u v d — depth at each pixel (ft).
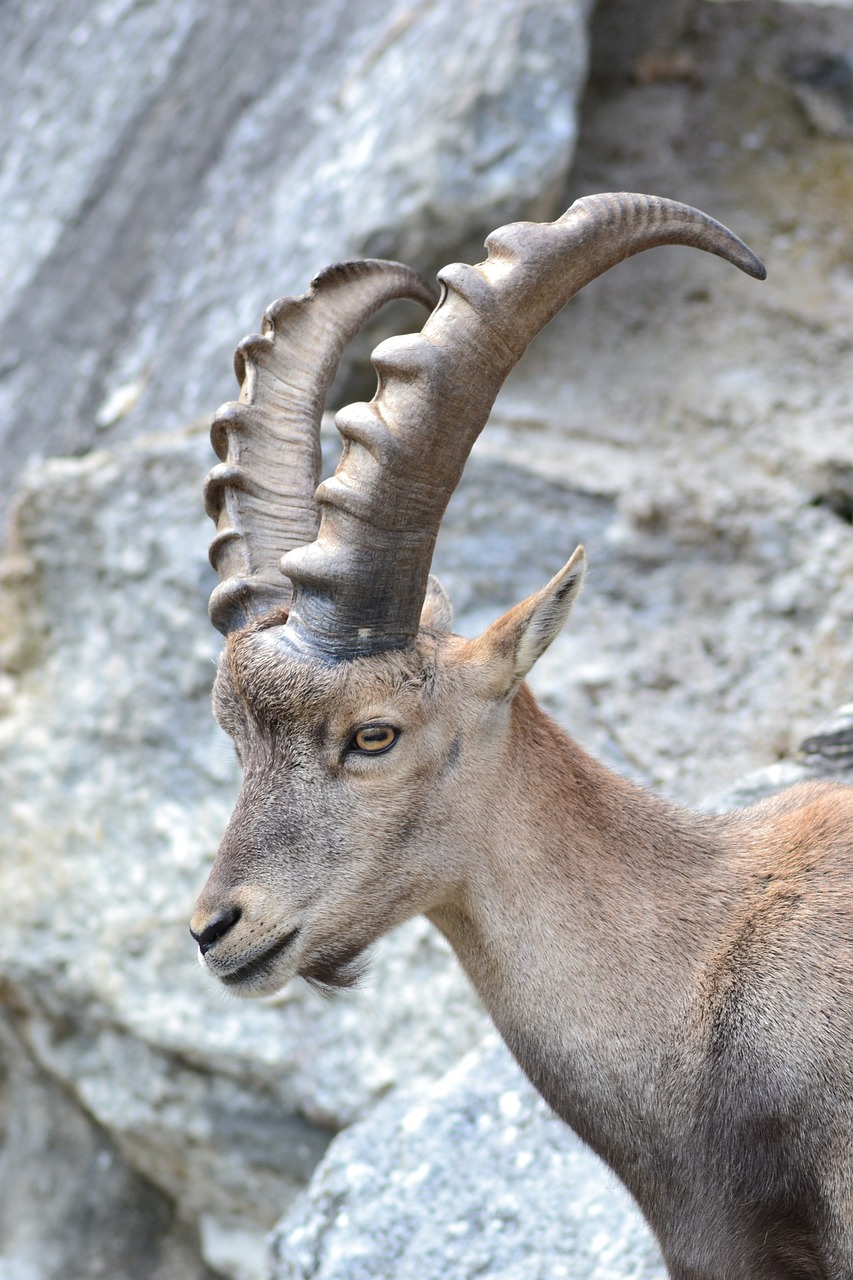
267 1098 62.90
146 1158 67.67
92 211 94.53
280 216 83.25
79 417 84.84
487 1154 43.27
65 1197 72.64
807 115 88.53
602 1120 32.19
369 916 32.17
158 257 89.04
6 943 69.31
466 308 30.22
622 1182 33.04
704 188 85.20
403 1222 42.52
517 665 32.27
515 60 79.10
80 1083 68.54
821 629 65.92
